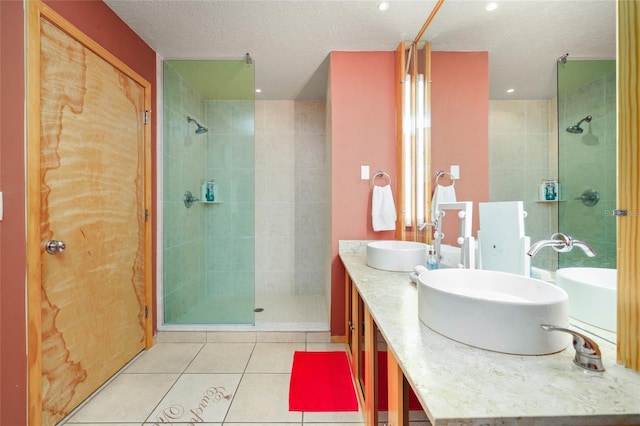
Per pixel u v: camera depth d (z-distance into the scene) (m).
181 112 2.58
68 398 1.42
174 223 2.50
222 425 1.37
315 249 3.31
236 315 2.55
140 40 2.05
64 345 1.41
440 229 1.53
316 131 3.29
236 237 2.86
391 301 1.10
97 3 1.63
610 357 0.66
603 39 0.71
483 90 1.32
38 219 1.26
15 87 1.18
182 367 1.88
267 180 3.30
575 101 0.81
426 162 1.91
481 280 1.04
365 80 2.24
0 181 1.13
